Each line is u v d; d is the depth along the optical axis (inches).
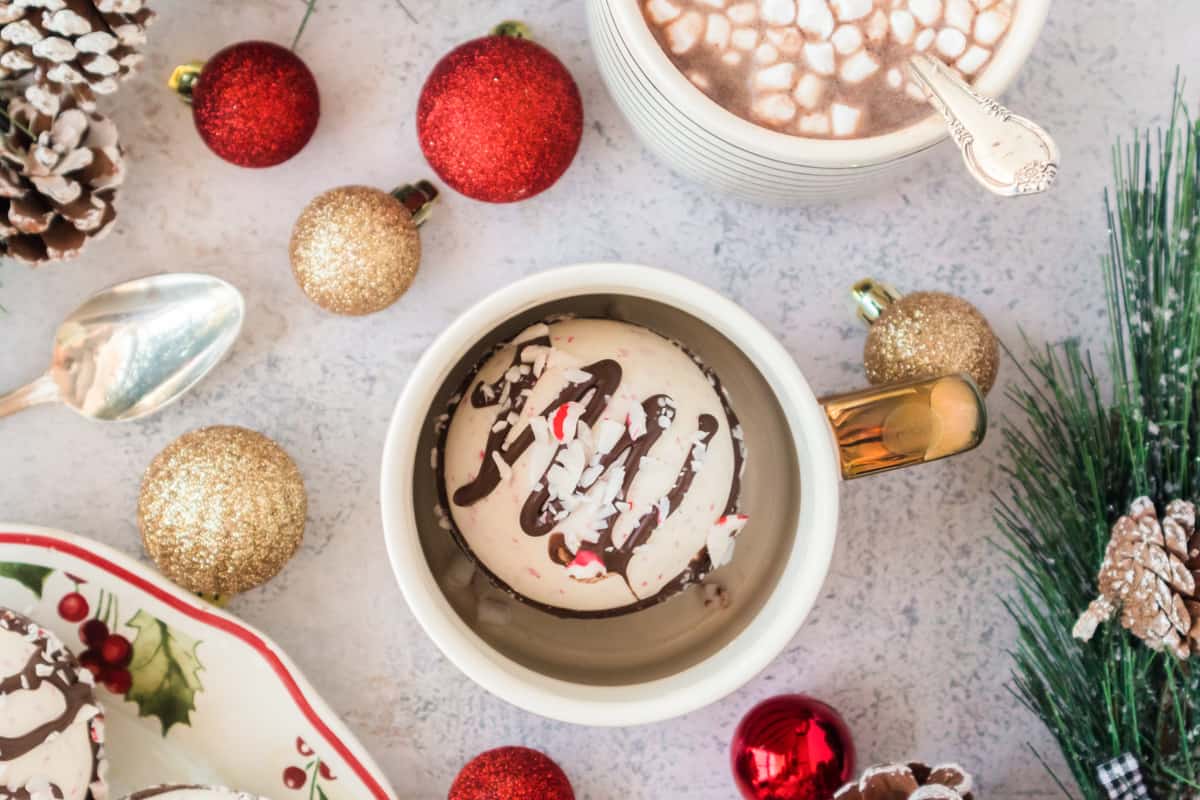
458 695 20.0
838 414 17.5
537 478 17.3
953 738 20.3
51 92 18.0
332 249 18.5
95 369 19.5
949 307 18.9
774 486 18.4
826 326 20.1
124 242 19.6
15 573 18.9
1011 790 20.3
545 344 17.8
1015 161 16.2
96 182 18.6
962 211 20.2
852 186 17.9
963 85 16.8
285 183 19.7
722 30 17.2
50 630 18.9
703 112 17.0
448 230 19.8
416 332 19.9
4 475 19.6
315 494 19.8
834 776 19.2
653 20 17.2
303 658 19.9
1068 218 20.2
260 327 19.8
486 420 17.6
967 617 20.2
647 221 20.0
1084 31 20.1
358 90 19.7
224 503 18.4
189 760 19.2
